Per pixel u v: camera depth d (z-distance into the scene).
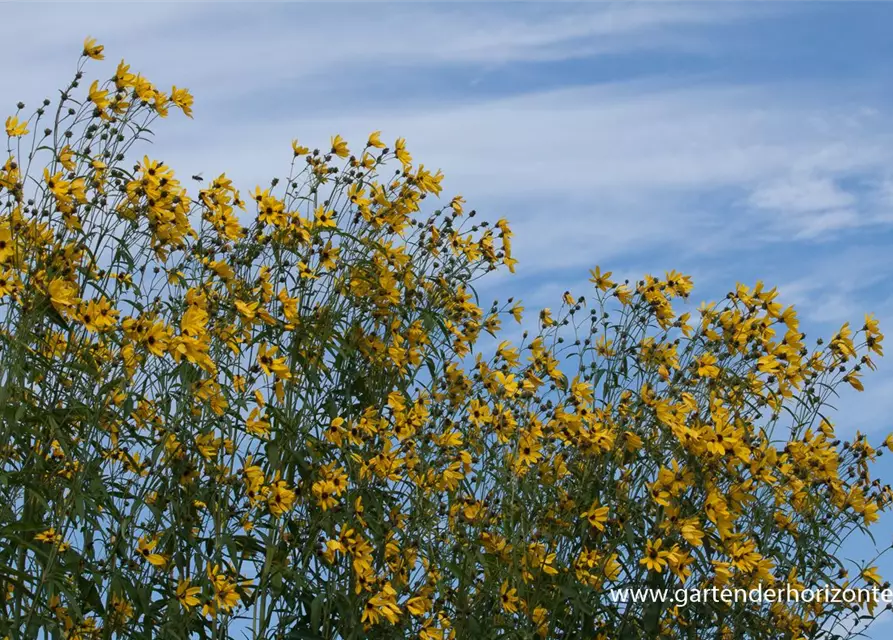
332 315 5.79
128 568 4.93
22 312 4.82
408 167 6.28
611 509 6.02
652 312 6.46
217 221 5.78
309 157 5.93
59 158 5.08
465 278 6.57
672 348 6.37
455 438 5.84
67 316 5.05
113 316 4.85
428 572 5.69
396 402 5.82
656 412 5.92
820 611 6.62
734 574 6.13
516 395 6.16
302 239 5.72
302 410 5.54
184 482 5.15
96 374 4.89
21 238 4.95
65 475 4.99
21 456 5.09
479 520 5.92
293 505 5.26
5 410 4.63
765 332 6.40
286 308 5.60
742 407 6.34
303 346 5.68
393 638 5.43
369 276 5.90
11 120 5.02
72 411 4.79
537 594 5.73
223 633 5.03
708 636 6.24
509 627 5.71
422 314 6.01
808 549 6.50
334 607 5.38
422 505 5.72
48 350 5.13
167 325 5.12
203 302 5.13
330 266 5.82
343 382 5.85
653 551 5.47
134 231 5.27
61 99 5.10
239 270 5.64
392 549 5.52
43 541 4.88
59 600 5.02
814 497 6.52
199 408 5.24
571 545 5.96
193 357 4.83
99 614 4.82
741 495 5.94
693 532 5.42
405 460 5.75
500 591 5.78
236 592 5.06
